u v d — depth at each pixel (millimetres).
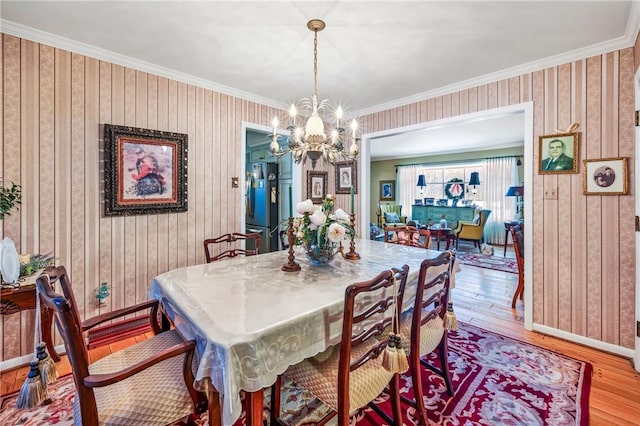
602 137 2348
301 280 1664
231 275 1765
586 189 2418
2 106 2057
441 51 2443
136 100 2654
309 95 3459
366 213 4141
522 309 3213
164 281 1658
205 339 1073
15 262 1880
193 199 3043
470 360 2215
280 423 1554
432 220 7676
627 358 2248
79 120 2369
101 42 2314
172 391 1170
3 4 1828
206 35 2205
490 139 6379
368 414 1675
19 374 2061
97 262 2479
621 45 2246
